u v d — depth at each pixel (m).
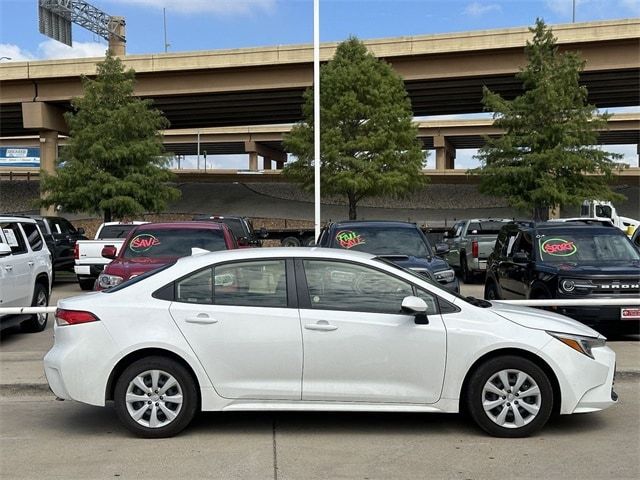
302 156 31.73
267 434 5.82
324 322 5.60
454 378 5.57
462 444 5.52
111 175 26.89
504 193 25.36
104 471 4.94
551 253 10.44
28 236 11.04
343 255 5.88
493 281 12.55
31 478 4.80
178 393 5.67
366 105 30.14
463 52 36.81
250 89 40.88
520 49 36.22
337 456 5.25
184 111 48.38
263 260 5.86
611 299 8.60
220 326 5.63
